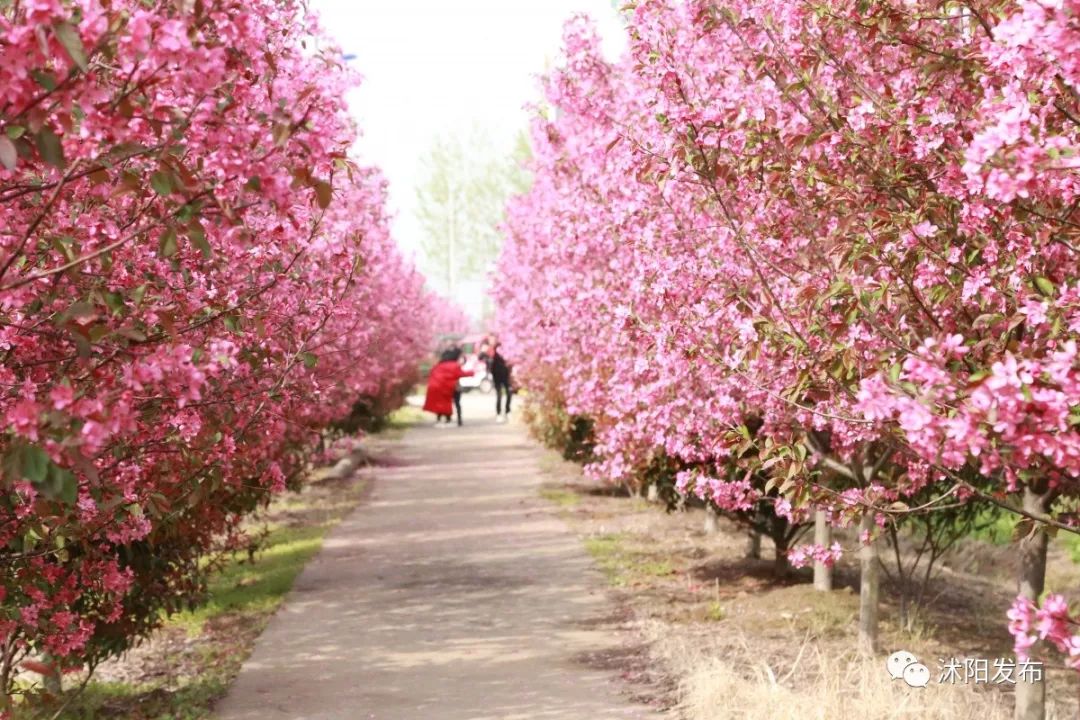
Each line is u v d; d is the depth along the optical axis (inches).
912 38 244.1
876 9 235.5
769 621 418.6
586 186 472.4
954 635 418.6
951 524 438.0
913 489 270.7
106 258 183.5
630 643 392.5
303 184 161.0
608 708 314.7
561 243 523.2
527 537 642.2
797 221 284.4
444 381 1510.8
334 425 901.8
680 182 319.3
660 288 325.4
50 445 143.3
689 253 329.4
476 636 411.2
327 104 207.5
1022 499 295.9
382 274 835.4
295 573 546.6
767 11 272.2
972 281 206.5
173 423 223.0
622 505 762.2
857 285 225.9
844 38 268.2
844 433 277.3
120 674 383.6
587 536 639.8
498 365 1555.1
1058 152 145.4
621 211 374.0
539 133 499.8
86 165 170.6
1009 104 175.9
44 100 144.0
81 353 162.1
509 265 1091.3
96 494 218.5
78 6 138.5
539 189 744.3
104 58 151.5
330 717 314.7
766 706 292.0
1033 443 141.3
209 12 149.0
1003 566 569.0
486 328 3038.9
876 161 237.3
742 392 345.1
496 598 480.1
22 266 186.7
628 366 431.5
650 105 292.4
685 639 392.8
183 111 159.5
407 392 1760.6
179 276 238.1
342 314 321.1
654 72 279.1
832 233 247.8
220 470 265.4
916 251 223.0
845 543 575.8
